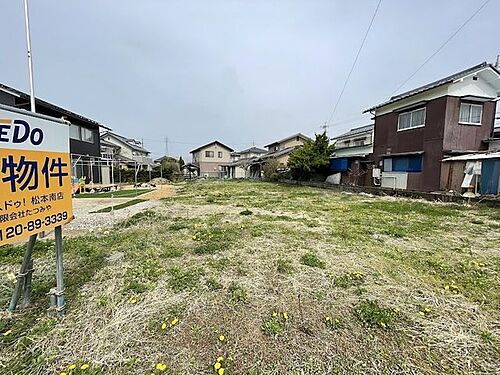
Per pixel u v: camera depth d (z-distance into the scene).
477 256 3.65
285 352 1.76
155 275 2.93
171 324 2.04
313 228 5.22
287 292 2.60
